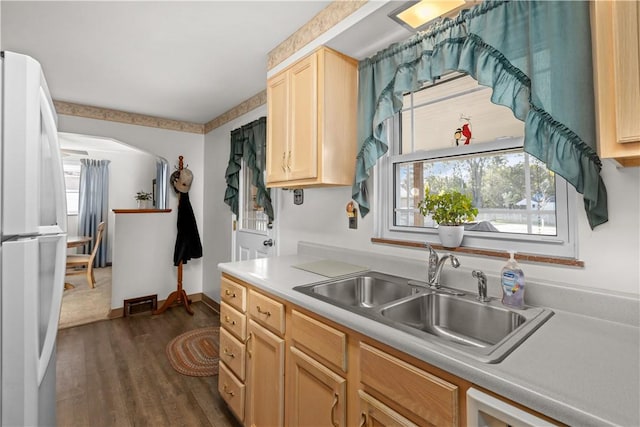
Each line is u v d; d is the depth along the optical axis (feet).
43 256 2.95
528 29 3.48
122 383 7.04
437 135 5.32
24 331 2.55
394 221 5.91
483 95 4.77
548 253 4.00
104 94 9.48
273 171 6.57
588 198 3.20
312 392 3.97
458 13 4.25
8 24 5.78
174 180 12.14
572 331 3.06
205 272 12.94
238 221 10.83
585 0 3.07
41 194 2.95
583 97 3.05
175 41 6.43
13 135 2.50
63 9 5.35
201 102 10.26
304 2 5.27
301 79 5.87
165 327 10.22
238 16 5.63
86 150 18.85
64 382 7.02
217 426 5.74
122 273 11.27
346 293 5.13
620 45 2.40
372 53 5.76
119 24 5.83
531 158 4.28
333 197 6.91
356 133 5.95
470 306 4.01
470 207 4.60
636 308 3.15
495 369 2.36
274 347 4.63
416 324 4.14
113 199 20.39
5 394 2.49
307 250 7.41
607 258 3.42
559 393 2.06
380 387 3.07
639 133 2.31
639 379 2.23
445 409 2.55
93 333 9.68
